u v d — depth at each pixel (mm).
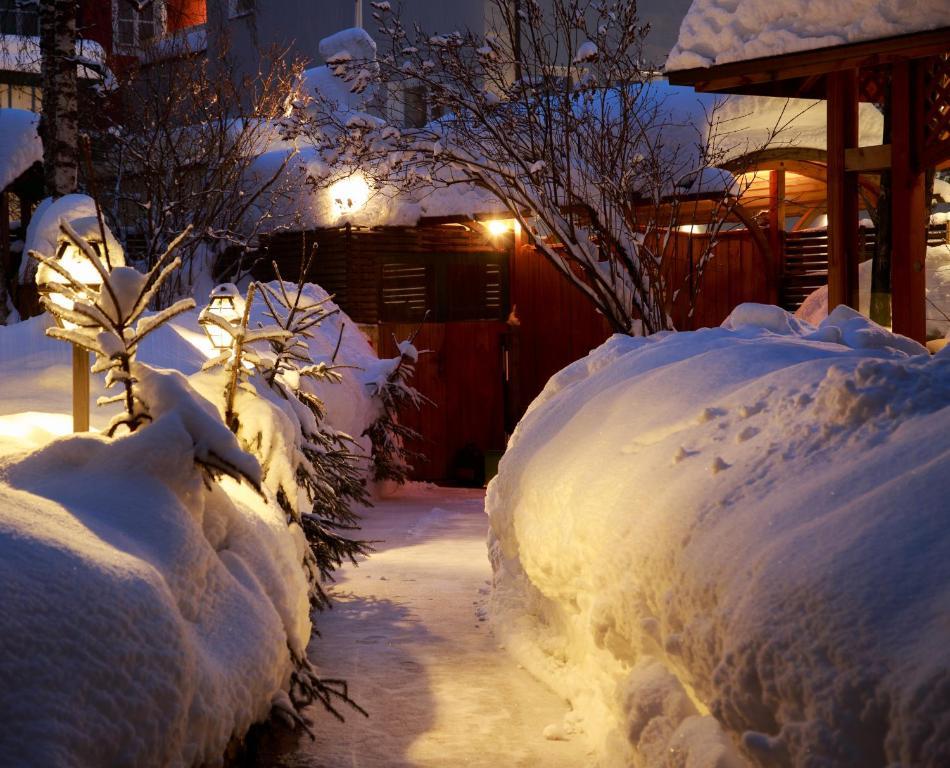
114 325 4410
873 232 15984
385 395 14531
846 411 3416
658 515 3615
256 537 4363
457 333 16984
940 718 2088
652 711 3346
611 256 11625
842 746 2303
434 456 16922
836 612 2459
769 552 2830
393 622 6648
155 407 4238
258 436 5559
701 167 12195
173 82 16875
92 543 3102
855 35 8773
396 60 13500
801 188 17438
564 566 4504
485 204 15859
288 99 17281
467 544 10000
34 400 6793
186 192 16047
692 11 9820
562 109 11773
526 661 5562
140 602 2904
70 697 2525
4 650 2461
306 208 16141
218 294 6398
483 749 4379
